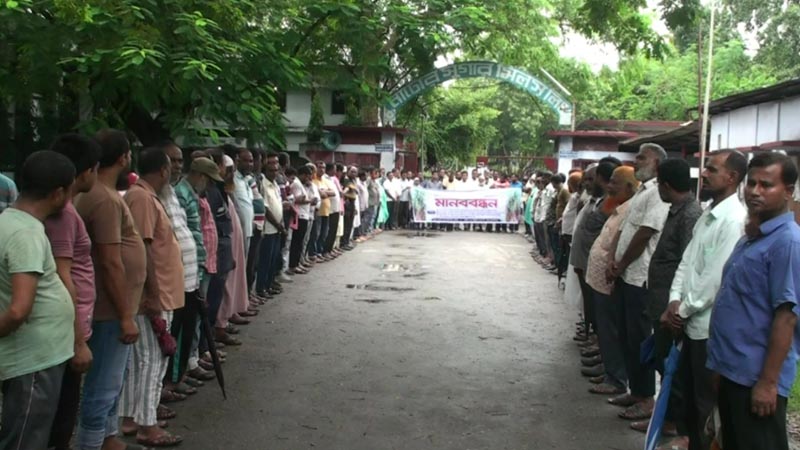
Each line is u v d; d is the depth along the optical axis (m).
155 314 4.70
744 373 3.46
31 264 3.29
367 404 5.76
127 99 9.84
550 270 13.70
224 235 6.89
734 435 3.63
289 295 10.58
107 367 4.23
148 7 9.19
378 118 25.70
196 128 9.73
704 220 4.35
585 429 5.33
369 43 15.09
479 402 5.88
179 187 5.82
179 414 5.46
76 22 8.67
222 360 6.95
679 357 4.49
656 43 13.64
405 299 10.43
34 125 11.52
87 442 4.25
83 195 4.04
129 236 4.34
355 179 17.08
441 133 37.66
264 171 10.12
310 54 14.73
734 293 3.53
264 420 5.36
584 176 9.30
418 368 6.82
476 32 20.33
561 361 7.20
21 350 3.38
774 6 21.98
